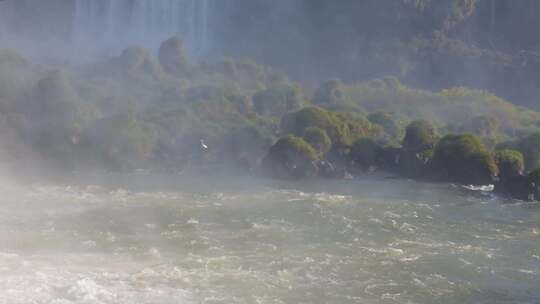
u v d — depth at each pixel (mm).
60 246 157625
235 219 183625
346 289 137125
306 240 166500
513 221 189375
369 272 146000
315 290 135875
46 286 132000
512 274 147500
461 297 135750
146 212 189125
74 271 140875
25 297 126625
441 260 154500
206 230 172875
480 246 165500
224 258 151875
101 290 131375
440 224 184125
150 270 143125
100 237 165000
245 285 136875
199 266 146375
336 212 193125
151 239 164375
